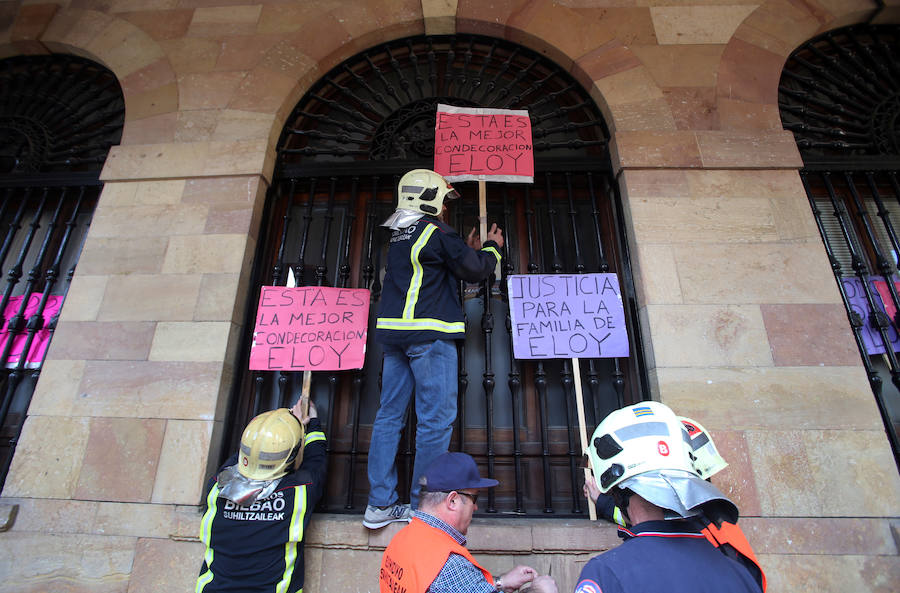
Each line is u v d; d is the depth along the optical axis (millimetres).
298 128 3803
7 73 4113
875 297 3211
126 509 2551
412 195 2643
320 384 3113
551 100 3797
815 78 3785
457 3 3711
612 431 1422
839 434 2512
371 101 3916
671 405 2590
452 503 1716
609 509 2037
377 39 3822
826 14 3658
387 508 2428
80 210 3730
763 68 3479
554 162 3381
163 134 3471
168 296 2994
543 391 2826
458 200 3492
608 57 3543
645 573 1172
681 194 3082
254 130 3430
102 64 3854
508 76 3924
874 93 3641
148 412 2730
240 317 3029
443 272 2527
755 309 2779
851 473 2439
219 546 2088
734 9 3682
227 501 2143
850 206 3475
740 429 2533
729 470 2457
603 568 1226
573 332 2777
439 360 2396
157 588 2422
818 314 2760
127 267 3090
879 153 3441
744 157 3174
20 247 3691
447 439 2377
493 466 2766
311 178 3471
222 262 3062
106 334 2922
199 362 2820
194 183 3312
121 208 3266
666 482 1260
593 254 3342
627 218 3125
